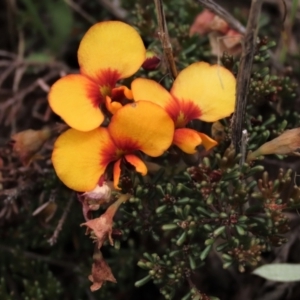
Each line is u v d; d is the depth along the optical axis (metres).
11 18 0.22
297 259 0.20
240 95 0.16
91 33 0.17
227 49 0.19
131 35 0.17
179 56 0.19
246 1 0.22
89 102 0.16
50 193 0.19
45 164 0.19
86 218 0.16
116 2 0.22
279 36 0.22
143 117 0.16
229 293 0.20
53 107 0.16
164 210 0.17
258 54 0.18
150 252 0.19
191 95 0.17
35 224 0.19
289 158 0.19
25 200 0.19
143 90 0.16
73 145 0.16
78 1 0.22
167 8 0.20
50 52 0.22
